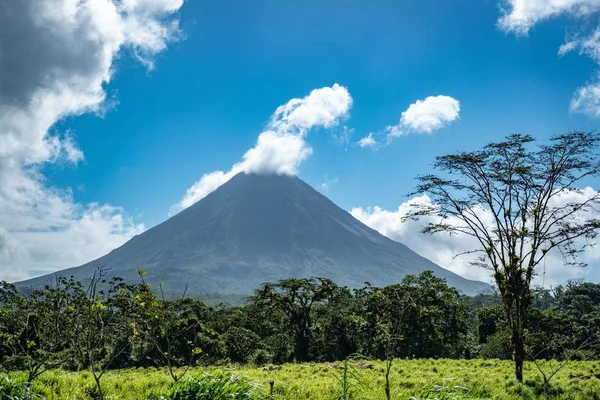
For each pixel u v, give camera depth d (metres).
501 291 24.84
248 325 69.44
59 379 14.39
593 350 42.12
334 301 64.56
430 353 64.12
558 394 19.00
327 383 17.42
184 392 9.12
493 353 58.72
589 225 23.42
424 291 61.69
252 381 10.06
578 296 79.88
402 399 12.68
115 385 15.19
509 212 24.42
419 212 26.98
